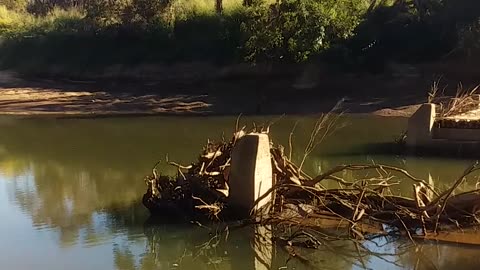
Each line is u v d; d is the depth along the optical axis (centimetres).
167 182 1205
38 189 1474
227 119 2577
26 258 1009
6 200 1377
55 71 3784
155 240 1076
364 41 2950
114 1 3722
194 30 3438
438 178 1442
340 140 1975
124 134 2272
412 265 930
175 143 2034
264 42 2795
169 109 2862
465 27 2792
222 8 3506
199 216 1134
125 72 3491
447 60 2802
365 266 936
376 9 3072
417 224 1069
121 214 1231
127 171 1631
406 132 1794
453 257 951
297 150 1830
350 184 1141
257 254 1004
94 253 1030
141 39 3591
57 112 2902
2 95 3262
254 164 1101
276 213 1120
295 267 952
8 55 4097
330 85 2878
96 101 3041
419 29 2923
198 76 3234
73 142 2136
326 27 2816
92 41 3741
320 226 1091
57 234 1123
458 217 1073
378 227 1078
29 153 1955
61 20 4119
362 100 2720
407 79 2803
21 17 4728
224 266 964
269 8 2844
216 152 1198
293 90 2898
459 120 1664
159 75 3366
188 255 1015
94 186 1484
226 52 3200
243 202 1112
